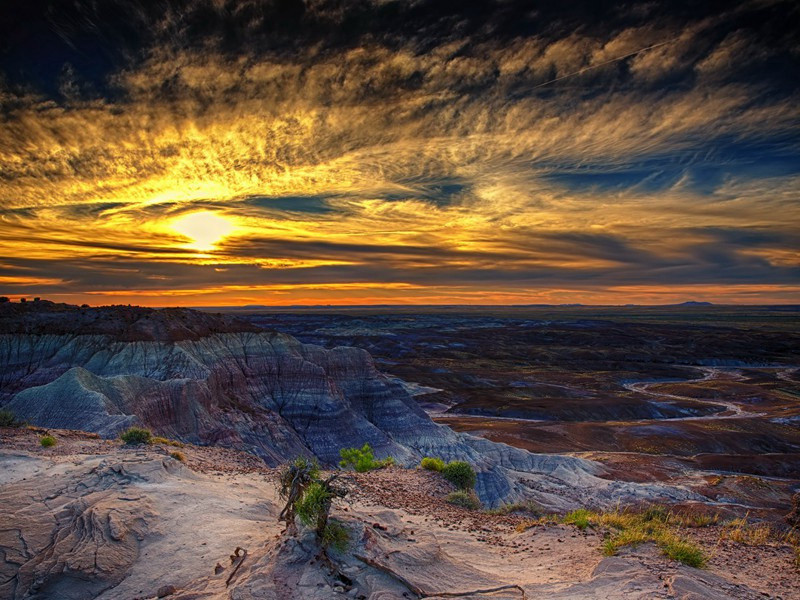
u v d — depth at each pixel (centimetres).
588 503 4309
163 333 5466
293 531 801
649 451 7100
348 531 792
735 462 6331
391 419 6309
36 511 1021
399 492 1602
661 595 698
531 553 977
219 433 4319
